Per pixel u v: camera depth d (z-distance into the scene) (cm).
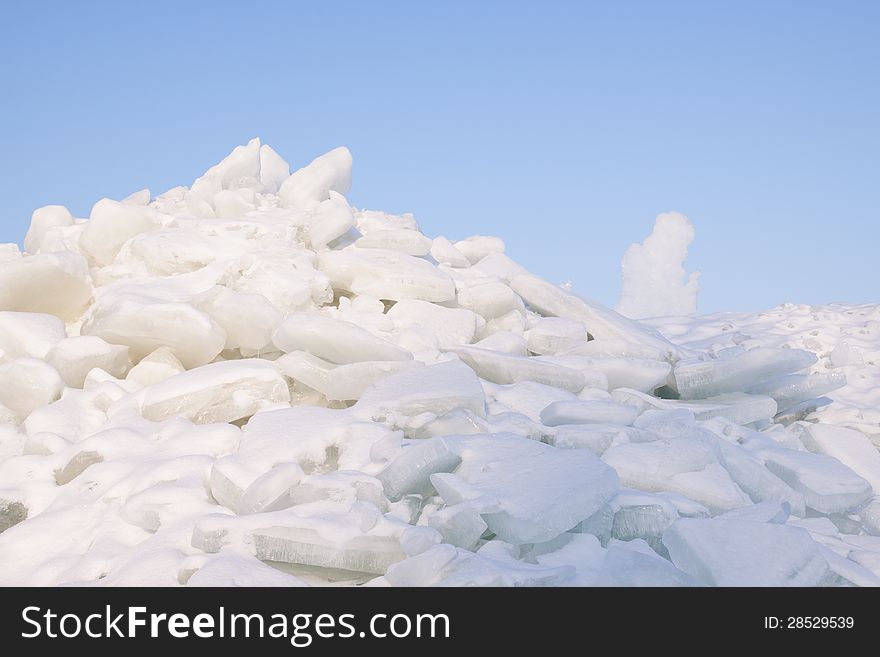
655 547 393
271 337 567
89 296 631
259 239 693
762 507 398
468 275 785
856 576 359
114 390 530
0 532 433
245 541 363
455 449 404
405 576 338
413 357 567
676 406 582
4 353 577
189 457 439
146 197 780
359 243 713
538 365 567
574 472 379
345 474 402
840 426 652
